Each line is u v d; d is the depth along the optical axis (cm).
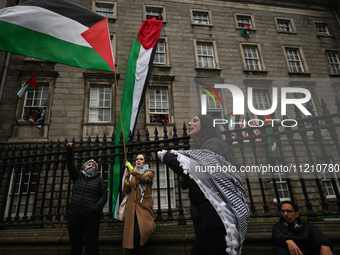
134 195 282
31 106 1034
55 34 367
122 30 1252
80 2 1277
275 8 1530
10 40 346
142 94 751
